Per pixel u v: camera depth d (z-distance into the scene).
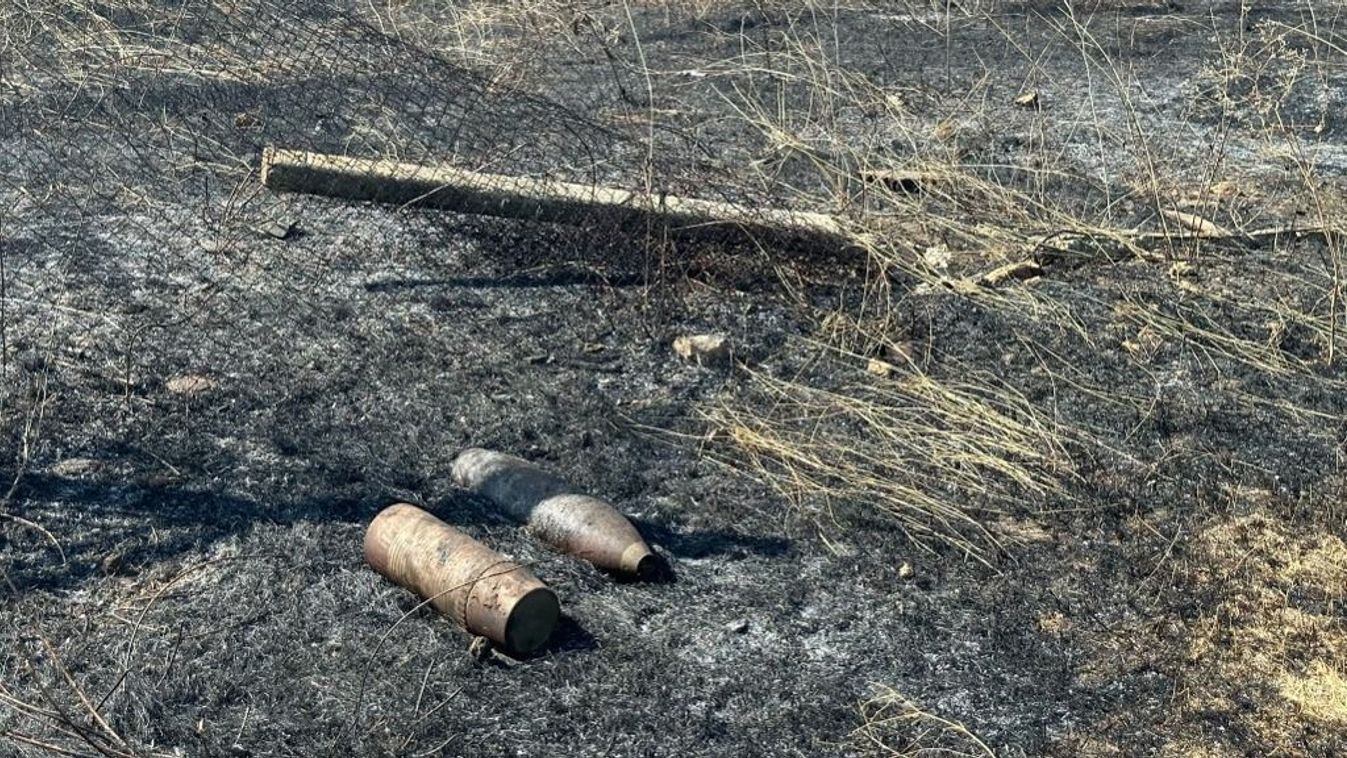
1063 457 5.24
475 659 4.36
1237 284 6.35
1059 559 4.81
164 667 4.32
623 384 5.56
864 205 6.47
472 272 6.18
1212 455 5.28
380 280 6.09
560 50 8.84
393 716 4.19
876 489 5.06
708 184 6.25
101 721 4.04
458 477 5.00
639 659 4.39
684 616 4.55
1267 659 4.47
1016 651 4.47
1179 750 4.18
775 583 4.69
